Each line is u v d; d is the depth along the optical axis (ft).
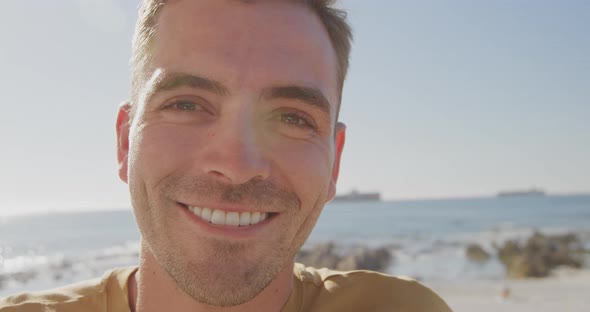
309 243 28.58
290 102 1.34
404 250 23.31
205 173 1.28
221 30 1.33
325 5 1.46
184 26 1.34
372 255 18.30
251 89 1.31
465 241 27.61
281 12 1.37
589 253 19.49
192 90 1.30
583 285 12.60
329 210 84.28
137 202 1.34
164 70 1.32
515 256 18.56
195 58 1.31
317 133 1.39
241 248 1.29
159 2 1.39
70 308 1.42
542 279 14.24
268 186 1.31
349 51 1.58
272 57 1.33
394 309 1.42
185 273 1.28
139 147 1.33
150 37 1.39
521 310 9.78
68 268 20.04
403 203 120.06
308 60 1.38
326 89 1.42
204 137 1.29
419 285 1.54
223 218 1.29
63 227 55.31
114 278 1.49
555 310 9.66
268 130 1.33
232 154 1.27
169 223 1.30
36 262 22.15
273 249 1.33
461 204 97.19
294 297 1.49
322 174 1.39
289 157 1.33
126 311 1.44
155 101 1.32
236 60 1.31
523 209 66.80
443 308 1.52
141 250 1.41
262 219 1.33
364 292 1.50
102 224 59.36
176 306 1.33
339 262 17.11
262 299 1.39
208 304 1.30
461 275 15.57
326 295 1.50
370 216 59.11
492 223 42.88
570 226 37.78
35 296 1.44
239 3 1.35
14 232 47.96
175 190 1.29
